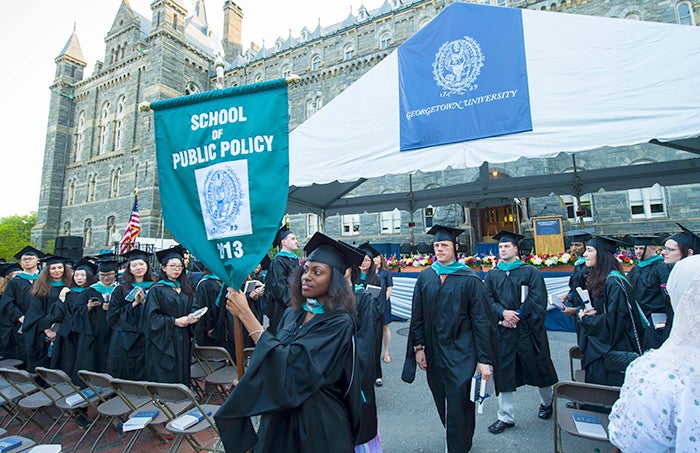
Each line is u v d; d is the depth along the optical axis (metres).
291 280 2.17
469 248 18.50
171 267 4.31
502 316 4.04
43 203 33.34
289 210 11.41
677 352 1.42
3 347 5.45
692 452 1.25
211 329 5.68
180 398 3.03
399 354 6.85
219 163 2.37
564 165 17.69
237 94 2.41
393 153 5.94
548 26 5.21
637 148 16.70
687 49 4.50
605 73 4.81
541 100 5.07
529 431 3.76
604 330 3.38
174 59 29.73
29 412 4.57
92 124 33.19
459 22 5.72
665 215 16.48
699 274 1.39
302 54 28.17
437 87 5.75
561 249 10.53
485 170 11.25
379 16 25.14
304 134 6.73
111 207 29.73
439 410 3.27
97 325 4.74
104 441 3.76
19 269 6.70
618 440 1.48
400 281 10.32
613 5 18.47
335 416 1.81
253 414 1.63
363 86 6.38
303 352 1.71
